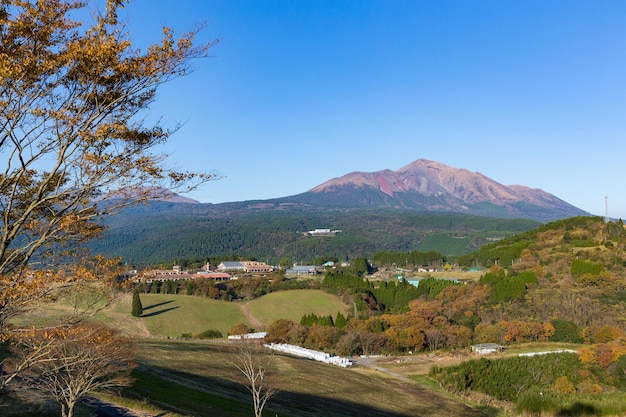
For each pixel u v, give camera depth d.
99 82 13.87
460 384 81.19
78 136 13.89
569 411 64.38
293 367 71.69
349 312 134.00
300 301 149.62
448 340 108.25
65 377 26.95
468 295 135.00
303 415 47.00
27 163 14.18
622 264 130.38
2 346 30.98
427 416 58.81
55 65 13.32
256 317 137.75
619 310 111.06
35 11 13.05
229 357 69.69
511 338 107.19
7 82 13.03
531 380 85.56
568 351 95.19
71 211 14.44
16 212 15.16
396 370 88.62
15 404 26.55
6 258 14.73
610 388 81.56
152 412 33.56
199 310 134.00
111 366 30.67
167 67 14.12
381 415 54.53
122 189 14.47
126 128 14.01
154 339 86.81
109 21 13.88
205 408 40.38
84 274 13.89
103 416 30.70
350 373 78.31
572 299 118.81
